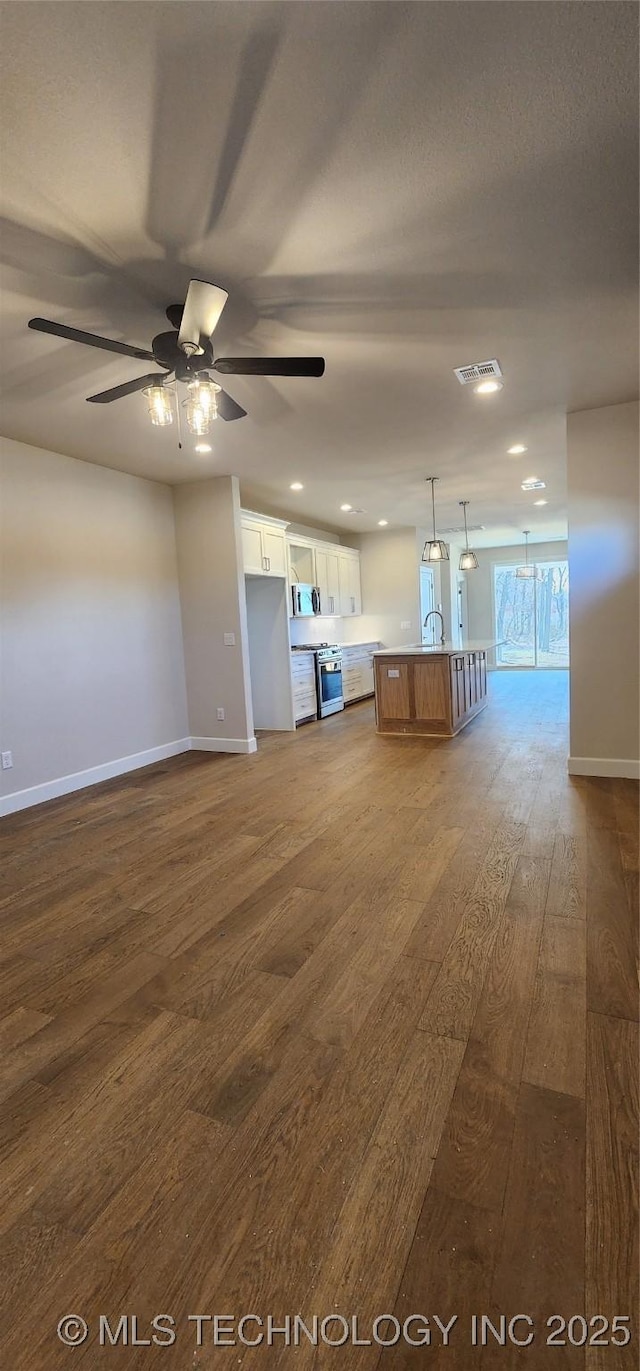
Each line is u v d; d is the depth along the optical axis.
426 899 2.58
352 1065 1.66
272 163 1.73
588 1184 1.28
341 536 9.34
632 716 4.21
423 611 9.74
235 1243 1.20
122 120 1.57
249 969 2.13
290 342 2.83
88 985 2.08
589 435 4.00
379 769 4.84
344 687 8.39
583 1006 1.86
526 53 1.44
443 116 1.60
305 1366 1.00
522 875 2.77
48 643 4.46
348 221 1.98
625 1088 1.54
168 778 4.89
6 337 2.67
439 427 4.16
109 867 3.10
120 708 5.14
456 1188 1.29
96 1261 1.18
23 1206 1.29
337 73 1.47
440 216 1.98
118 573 5.12
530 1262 1.14
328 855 3.11
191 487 5.66
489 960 2.12
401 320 2.66
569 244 2.15
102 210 1.89
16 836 3.63
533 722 6.60
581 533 4.13
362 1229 1.22
